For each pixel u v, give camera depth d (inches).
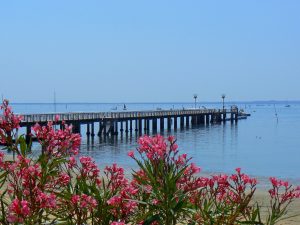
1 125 166.9
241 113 4746.6
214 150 1736.0
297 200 571.8
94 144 1856.5
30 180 152.7
